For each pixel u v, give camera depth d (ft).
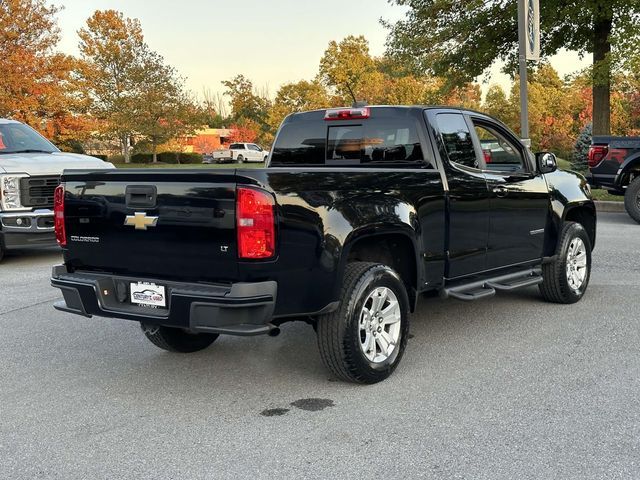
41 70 103.24
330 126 19.07
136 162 167.12
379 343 15.11
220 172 12.84
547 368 15.83
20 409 13.96
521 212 19.94
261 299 12.81
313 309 13.74
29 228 31.71
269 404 13.96
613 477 10.47
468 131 18.65
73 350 18.25
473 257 18.25
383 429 12.50
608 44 62.64
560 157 153.99
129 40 146.41
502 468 10.83
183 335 17.53
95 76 141.49
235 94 230.48
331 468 10.97
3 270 31.40
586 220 24.43
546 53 66.33
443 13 70.18
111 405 14.11
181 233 13.43
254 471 10.94
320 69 162.09
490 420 12.80
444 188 16.96
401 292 15.35
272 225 12.84
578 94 179.01
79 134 112.06
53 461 11.48
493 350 17.37
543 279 21.98
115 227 14.39
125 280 14.43
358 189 14.60
